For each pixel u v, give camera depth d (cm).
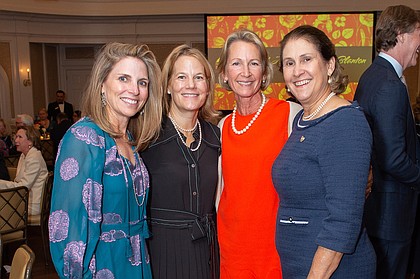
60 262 142
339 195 131
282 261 154
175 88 190
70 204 141
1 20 923
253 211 184
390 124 183
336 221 132
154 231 186
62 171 143
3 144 650
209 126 202
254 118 192
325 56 145
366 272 144
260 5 923
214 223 196
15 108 962
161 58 1006
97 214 146
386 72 193
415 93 919
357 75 796
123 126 167
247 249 186
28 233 497
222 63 199
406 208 198
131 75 159
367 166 132
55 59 1105
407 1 866
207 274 189
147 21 997
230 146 192
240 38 193
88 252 145
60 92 959
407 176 186
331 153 135
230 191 190
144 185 168
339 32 793
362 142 132
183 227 184
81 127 150
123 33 1005
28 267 156
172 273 184
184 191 186
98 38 1007
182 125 194
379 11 879
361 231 145
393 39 196
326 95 148
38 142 411
